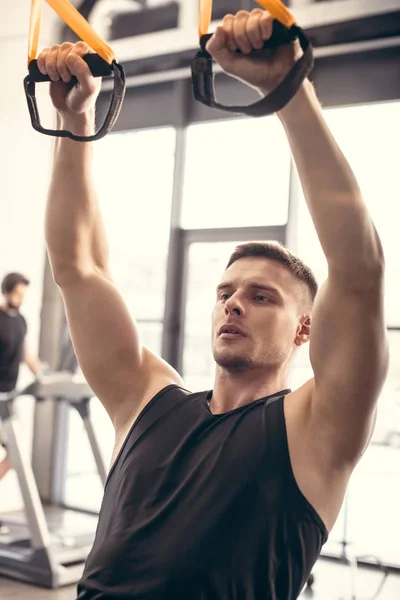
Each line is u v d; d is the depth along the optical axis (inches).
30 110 37.2
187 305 205.3
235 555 37.1
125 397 47.6
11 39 208.4
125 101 217.8
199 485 39.3
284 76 30.9
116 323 48.2
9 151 211.0
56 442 225.1
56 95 43.6
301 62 29.1
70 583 141.6
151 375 48.1
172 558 37.6
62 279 49.4
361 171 180.5
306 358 178.9
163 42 197.3
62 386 150.8
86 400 158.4
